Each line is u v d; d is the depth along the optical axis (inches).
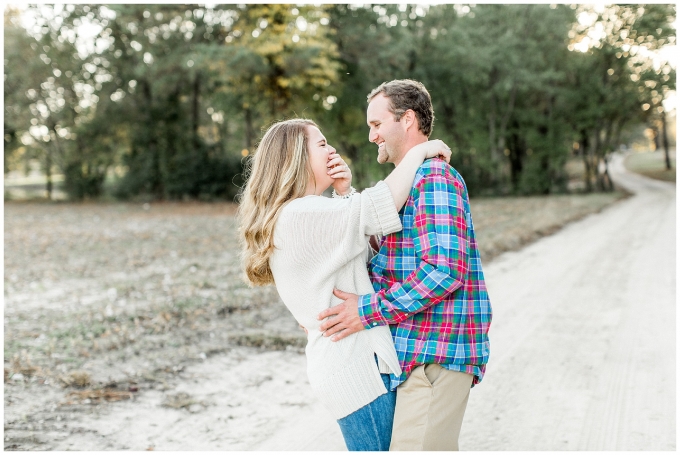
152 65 1042.1
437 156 83.4
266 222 80.1
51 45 1139.3
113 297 290.0
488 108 1376.7
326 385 79.5
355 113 1170.6
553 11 1208.2
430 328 79.3
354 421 80.5
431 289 74.4
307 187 83.7
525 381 177.6
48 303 282.8
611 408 155.3
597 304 275.0
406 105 84.2
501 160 1365.7
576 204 946.1
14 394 165.0
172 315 253.6
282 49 829.2
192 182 1195.9
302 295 80.5
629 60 1337.4
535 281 334.3
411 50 1143.6
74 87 1226.0
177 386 174.2
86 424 147.0
